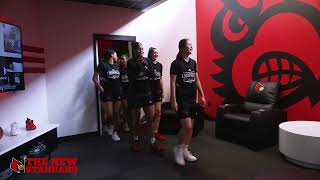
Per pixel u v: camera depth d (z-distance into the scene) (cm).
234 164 300
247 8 450
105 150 370
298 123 331
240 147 362
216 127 412
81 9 438
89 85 454
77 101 443
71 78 434
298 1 370
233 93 491
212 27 528
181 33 557
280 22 397
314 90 357
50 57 413
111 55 428
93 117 461
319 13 346
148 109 352
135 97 348
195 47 573
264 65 426
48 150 338
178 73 287
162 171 286
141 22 504
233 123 376
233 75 488
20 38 327
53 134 353
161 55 534
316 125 319
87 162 321
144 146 380
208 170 285
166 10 534
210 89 545
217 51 520
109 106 427
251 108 395
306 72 366
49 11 409
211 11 528
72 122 439
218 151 347
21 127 339
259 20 430
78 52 439
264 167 288
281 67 399
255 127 341
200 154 338
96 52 457
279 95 391
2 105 311
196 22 571
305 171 274
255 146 343
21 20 350
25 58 358
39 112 390
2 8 311
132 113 363
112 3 452
